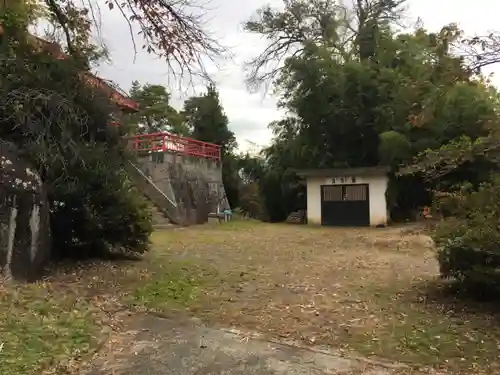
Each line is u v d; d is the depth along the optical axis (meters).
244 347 4.44
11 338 4.15
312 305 5.94
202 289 6.70
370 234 14.77
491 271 5.50
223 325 5.11
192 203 18.91
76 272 7.33
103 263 8.16
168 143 18.53
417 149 17.30
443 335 4.79
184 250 10.66
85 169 7.65
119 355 4.19
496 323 5.16
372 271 8.33
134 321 5.21
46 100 6.80
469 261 5.75
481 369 3.98
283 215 23.39
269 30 24.27
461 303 5.96
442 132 17.17
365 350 4.38
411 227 16.23
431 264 9.04
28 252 6.61
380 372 3.89
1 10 7.32
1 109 6.59
